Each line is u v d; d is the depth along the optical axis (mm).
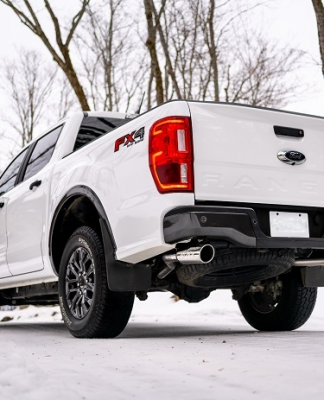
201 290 3549
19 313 10609
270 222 3000
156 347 2643
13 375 1638
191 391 1544
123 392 1551
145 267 3090
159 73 10555
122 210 3061
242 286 3793
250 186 2963
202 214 2725
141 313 7961
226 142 2947
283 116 3176
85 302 3422
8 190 5105
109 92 18219
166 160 2822
